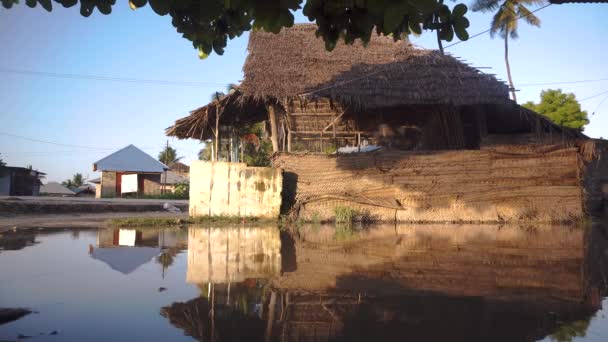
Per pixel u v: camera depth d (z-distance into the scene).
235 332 2.00
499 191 10.30
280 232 7.56
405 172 10.44
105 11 1.97
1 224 8.79
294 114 11.22
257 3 1.52
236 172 10.22
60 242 5.62
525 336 1.96
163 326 2.08
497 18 21.70
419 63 10.71
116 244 5.47
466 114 11.45
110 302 2.52
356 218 10.16
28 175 33.19
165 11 1.85
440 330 2.03
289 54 11.14
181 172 44.91
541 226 9.25
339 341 1.88
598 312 2.33
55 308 2.38
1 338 1.90
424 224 9.80
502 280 3.19
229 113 11.70
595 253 4.73
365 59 11.34
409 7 1.44
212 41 2.18
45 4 1.91
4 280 3.15
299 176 10.59
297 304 2.48
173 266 3.79
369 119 12.14
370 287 2.95
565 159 10.32
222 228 8.42
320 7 1.77
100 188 32.12
